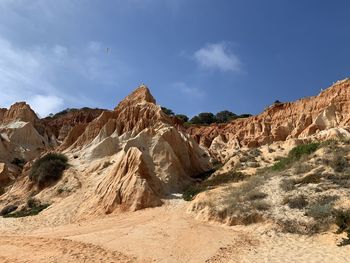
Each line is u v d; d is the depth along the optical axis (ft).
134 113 160.76
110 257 52.70
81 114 308.40
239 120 245.86
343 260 47.65
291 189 77.97
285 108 219.20
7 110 265.13
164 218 77.71
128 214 86.38
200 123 342.23
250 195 77.77
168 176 114.52
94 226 77.66
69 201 104.47
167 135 133.39
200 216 76.84
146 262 51.03
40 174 129.70
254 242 59.06
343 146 97.19
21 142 221.87
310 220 63.46
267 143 187.11
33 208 110.01
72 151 152.76
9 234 77.82
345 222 59.11
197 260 51.62
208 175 129.90
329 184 76.54
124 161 103.14
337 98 185.47
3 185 155.94
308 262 48.34
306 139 142.51
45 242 63.16
